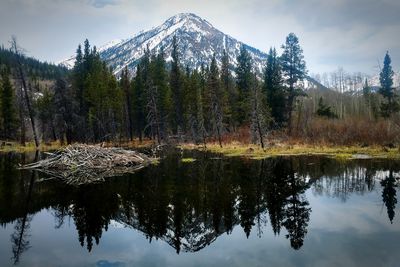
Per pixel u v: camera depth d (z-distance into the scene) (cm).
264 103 5612
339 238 1304
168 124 6762
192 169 3089
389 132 4581
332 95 11188
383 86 7556
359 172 2789
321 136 4944
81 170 3081
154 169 3119
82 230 1460
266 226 1472
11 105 6750
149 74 6556
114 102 6475
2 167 3378
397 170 2855
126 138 7238
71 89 6406
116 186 2345
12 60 5262
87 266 1085
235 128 6275
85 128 6238
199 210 1733
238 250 1206
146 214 1673
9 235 1405
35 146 5734
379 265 1045
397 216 1589
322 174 2733
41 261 1128
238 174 2788
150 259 1138
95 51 7006
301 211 1711
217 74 6425
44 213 1711
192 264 1088
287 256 1135
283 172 2856
